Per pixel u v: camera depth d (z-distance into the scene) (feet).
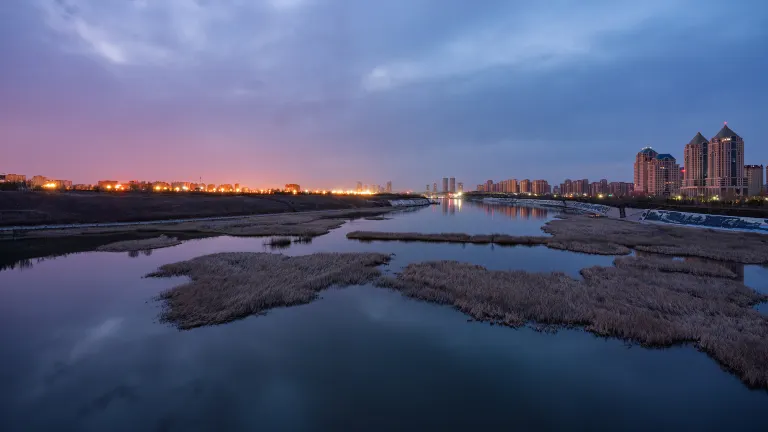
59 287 67.72
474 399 33.30
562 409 31.99
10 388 34.71
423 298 59.82
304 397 33.45
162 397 33.42
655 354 41.01
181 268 79.10
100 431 28.96
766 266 85.97
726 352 38.75
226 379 36.32
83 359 40.27
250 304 54.54
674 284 64.54
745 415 31.09
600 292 59.67
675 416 31.04
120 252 105.60
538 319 50.14
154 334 46.52
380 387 35.12
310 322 50.42
